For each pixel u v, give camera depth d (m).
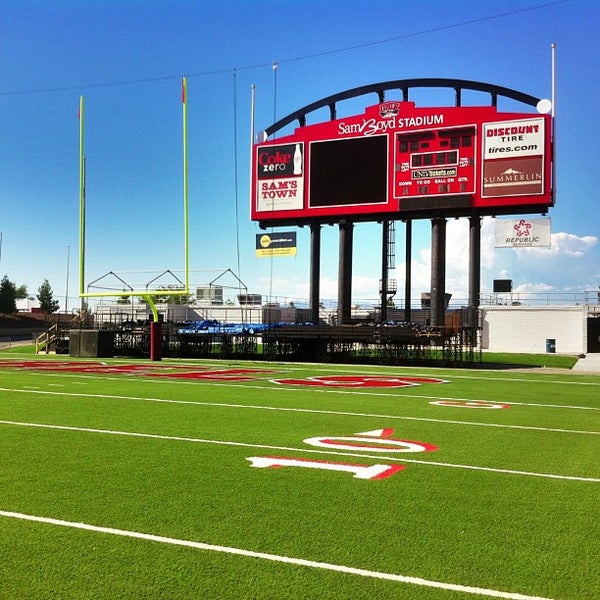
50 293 74.25
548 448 7.84
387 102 28.19
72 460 6.99
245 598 3.49
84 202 28.47
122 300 43.69
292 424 9.69
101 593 3.55
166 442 8.12
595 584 3.70
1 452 7.44
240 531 4.57
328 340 27.97
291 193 29.67
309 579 3.74
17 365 24.20
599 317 34.34
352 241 29.81
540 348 34.69
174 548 4.23
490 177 26.55
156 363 26.05
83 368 22.64
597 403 12.92
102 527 4.65
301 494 5.58
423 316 38.50
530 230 33.16
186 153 26.48
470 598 3.51
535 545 4.32
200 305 44.00
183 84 26.58
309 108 30.41
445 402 12.90
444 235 27.89
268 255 35.00
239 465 6.75
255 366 24.67
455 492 5.68
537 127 26.03
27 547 4.23
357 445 7.96
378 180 28.17
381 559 4.05
